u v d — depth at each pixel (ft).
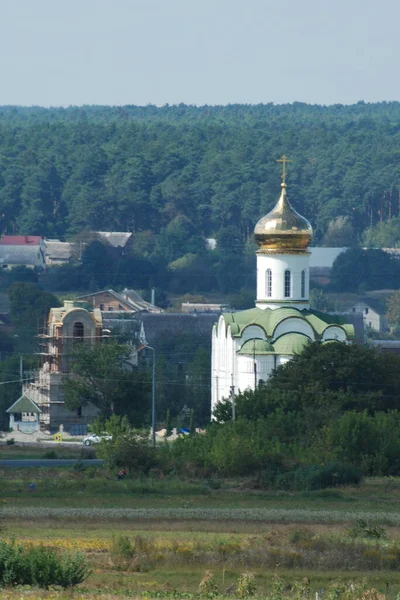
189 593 573.74
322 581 619.26
